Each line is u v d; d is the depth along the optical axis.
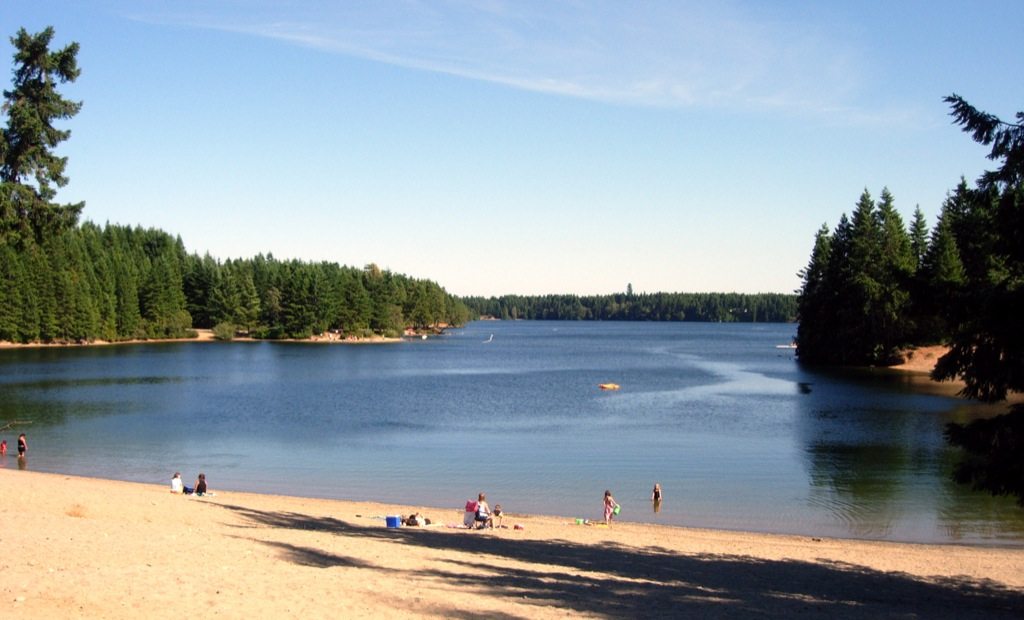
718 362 110.19
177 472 33.78
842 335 97.19
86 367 92.62
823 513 29.03
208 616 11.50
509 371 95.75
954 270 84.25
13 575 13.07
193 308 168.88
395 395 68.06
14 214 37.00
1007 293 15.76
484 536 24.56
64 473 35.44
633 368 100.50
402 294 196.38
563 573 18.34
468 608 13.07
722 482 34.09
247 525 23.86
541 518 28.52
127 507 24.73
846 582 19.36
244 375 86.38
